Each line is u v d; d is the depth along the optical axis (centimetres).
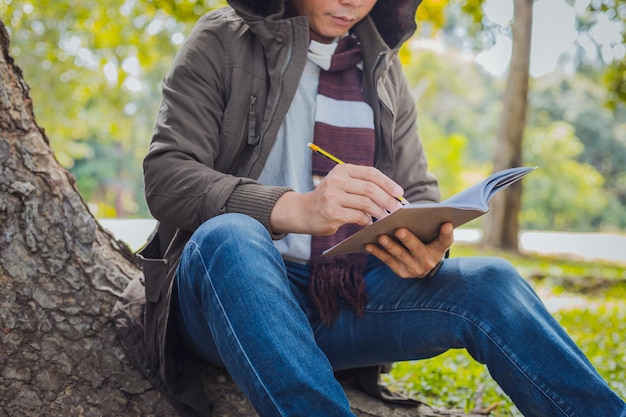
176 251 201
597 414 183
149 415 213
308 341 161
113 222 1544
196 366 218
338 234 220
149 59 1455
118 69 1418
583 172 2783
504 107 1391
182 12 1028
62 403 210
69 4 1365
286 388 155
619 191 3156
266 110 212
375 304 213
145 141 3316
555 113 3183
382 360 221
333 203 179
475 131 3228
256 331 159
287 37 211
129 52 1409
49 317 219
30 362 213
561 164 2759
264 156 213
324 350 220
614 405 183
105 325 224
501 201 1401
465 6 1132
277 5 216
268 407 156
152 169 200
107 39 1371
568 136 2817
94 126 2394
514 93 1376
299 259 219
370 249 194
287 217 184
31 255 223
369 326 214
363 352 218
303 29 211
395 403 239
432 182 243
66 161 2316
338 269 216
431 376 340
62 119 1841
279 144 222
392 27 236
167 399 213
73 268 228
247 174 213
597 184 2823
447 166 2242
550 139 2762
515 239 1407
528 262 1245
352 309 216
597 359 425
